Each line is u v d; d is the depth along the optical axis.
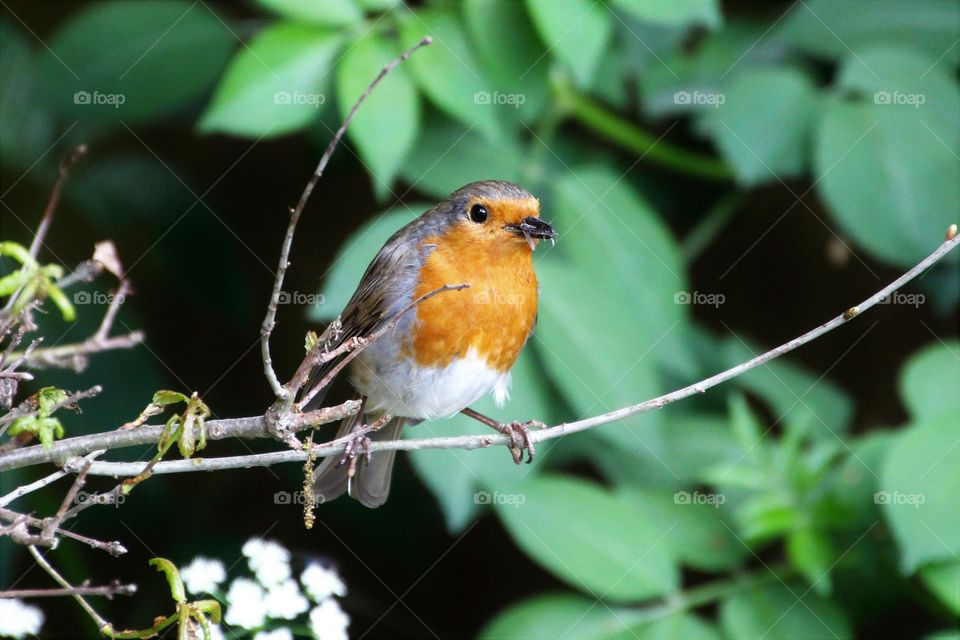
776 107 10.60
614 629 9.78
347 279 9.49
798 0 11.52
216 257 12.27
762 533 9.95
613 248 10.22
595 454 10.70
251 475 11.93
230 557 11.48
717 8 9.74
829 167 10.30
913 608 10.33
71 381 10.84
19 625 5.73
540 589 12.79
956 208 10.24
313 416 5.80
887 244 10.22
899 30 11.22
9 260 11.34
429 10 9.83
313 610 6.14
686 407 11.30
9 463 5.80
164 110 11.05
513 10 9.75
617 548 9.88
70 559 10.84
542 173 10.53
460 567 12.78
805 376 11.55
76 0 12.09
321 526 11.93
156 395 5.47
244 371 12.44
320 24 9.67
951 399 10.21
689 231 12.02
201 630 5.45
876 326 12.67
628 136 11.33
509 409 9.69
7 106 11.12
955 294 11.50
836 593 10.18
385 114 9.40
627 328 9.91
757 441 10.50
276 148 12.79
